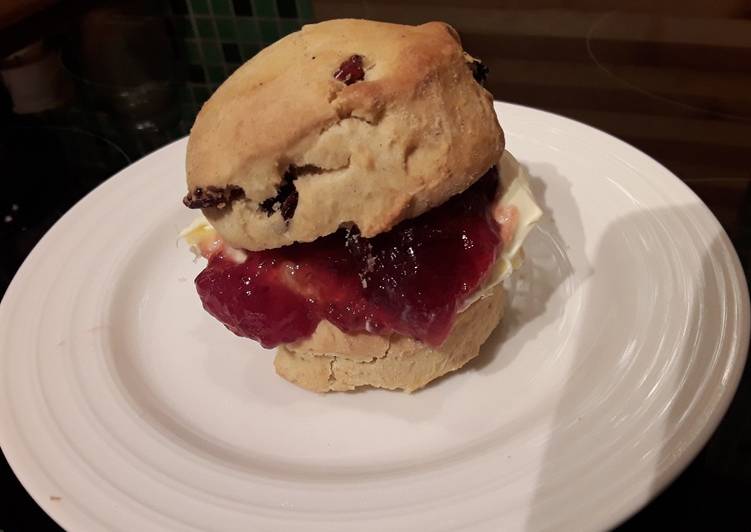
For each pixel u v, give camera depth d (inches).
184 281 7.2
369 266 5.5
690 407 4.9
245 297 5.7
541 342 6.2
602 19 10.8
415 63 5.2
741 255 6.8
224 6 11.5
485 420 5.7
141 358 6.5
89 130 9.8
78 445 5.3
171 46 11.5
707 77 9.5
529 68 10.1
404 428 5.7
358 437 5.7
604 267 6.6
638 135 8.7
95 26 10.9
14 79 10.3
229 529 4.7
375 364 5.9
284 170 5.2
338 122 5.1
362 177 5.1
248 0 11.4
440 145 5.2
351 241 5.5
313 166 5.2
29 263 6.9
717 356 5.2
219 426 5.9
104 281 6.9
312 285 5.7
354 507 4.8
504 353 6.2
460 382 6.0
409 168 5.1
